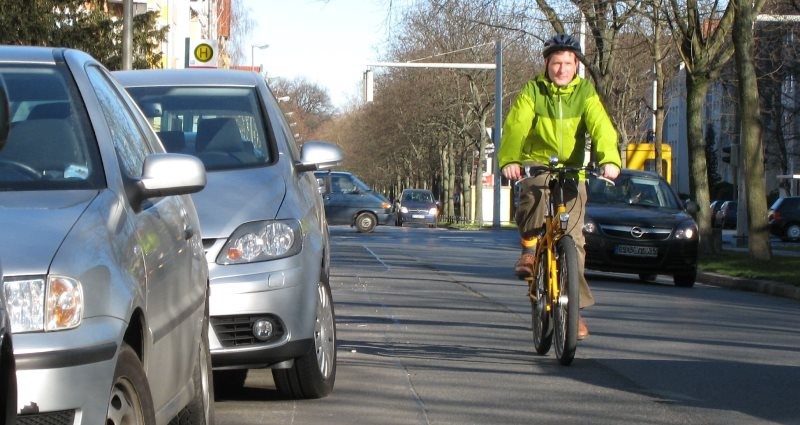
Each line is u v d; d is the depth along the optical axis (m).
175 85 18.50
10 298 7.86
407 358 19.39
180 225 11.52
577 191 18.80
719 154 183.50
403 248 58.47
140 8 51.66
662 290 35.88
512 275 39.00
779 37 68.94
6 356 7.04
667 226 37.31
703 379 17.55
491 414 14.90
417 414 14.90
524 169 18.78
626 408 15.28
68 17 46.34
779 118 118.75
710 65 52.22
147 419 9.04
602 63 58.97
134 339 9.31
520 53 116.38
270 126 17.73
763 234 46.09
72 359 7.92
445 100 125.62
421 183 194.25
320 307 15.75
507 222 126.25
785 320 26.86
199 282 12.06
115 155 10.26
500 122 93.94
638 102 103.88
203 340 12.46
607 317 26.22
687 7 51.41
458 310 27.09
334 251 54.34
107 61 46.53
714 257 49.97
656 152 70.94
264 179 15.99
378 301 29.27
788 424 14.34
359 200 82.50
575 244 18.45
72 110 10.42
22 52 11.09
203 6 147.50
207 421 12.39
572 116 18.58
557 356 18.70
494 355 19.80
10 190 9.41
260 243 14.74
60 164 9.86
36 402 7.76
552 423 14.39
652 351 20.53
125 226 9.38
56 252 8.20
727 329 24.36
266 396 15.99
